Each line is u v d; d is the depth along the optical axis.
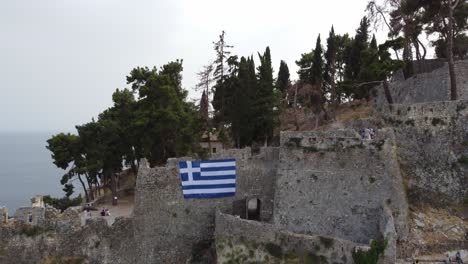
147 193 51.00
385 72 56.78
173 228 50.91
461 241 42.66
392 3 59.12
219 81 74.69
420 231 43.88
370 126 56.31
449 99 54.44
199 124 72.75
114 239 50.47
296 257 42.34
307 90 79.12
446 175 48.19
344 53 93.19
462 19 59.59
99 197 75.62
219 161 51.88
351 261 40.09
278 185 48.12
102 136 68.62
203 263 48.50
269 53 77.81
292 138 48.69
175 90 68.62
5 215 52.00
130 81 70.00
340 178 45.97
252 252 44.28
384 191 44.16
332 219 45.31
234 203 51.62
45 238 50.56
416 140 50.25
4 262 50.03
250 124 67.81
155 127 63.47
